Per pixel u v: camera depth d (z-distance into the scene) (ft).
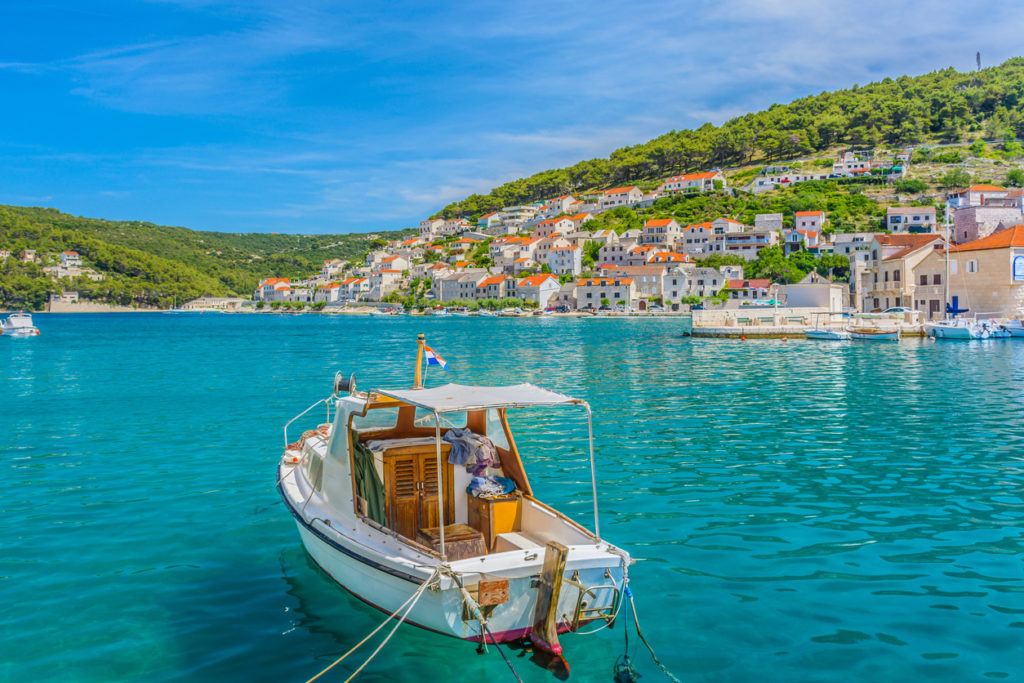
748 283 509.35
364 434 34.30
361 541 30.96
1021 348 171.63
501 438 35.12
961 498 47.47
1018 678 25.82
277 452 64.80
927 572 35.35
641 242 641.81
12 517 45.70
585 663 27.37
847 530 41.63
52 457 62.75
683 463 58.29
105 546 40.50
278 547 40.34
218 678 26.53
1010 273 212.64
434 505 32.60
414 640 29.17
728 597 32.89
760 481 52.44
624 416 81.15
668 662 27.40
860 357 155.84
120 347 223.92
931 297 237.66
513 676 26.66
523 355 176.55
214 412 87.86
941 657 27.37
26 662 27.66
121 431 75.05
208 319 620.08
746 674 26.45
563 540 30.76
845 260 517.14
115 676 26.66
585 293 554.46
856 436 68.39
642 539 40.63
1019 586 33.55
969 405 86.33
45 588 34.65
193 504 48.55
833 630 29.63
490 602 26.73
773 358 157.79
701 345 207.10
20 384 118.32
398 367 149.89
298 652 28.35
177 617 31.48
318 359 173.68
